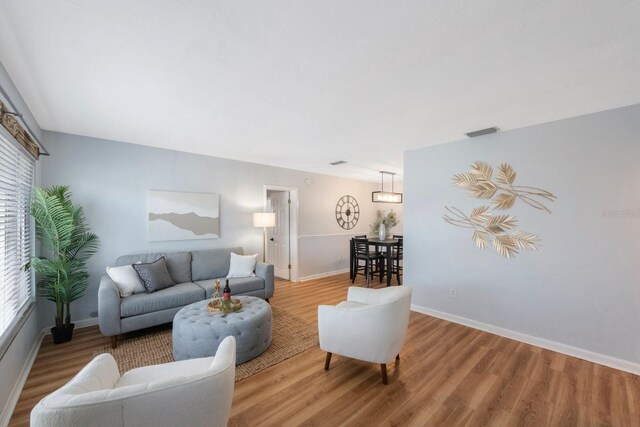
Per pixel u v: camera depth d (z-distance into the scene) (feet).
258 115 8.49
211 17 4.27
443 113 8.28
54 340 9.15
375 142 11.53
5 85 5.91
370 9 4.08
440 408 6.14
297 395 6.57
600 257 8.20
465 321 10.94
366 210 23.81
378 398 6.46
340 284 17.70
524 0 3.88
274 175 17.11
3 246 6.63
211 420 3.70
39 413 2.99
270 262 20.44
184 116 8.61
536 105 7.70
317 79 6.24
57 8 4.06
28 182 8.64
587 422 5.76
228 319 8.09
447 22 4.35
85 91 6.88
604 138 8.09
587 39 4.75
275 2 3.94
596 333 8.23
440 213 11.68
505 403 6.32
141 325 9.43
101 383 4.11
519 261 9.64
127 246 11.66
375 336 6.89
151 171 12.31
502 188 9.99
